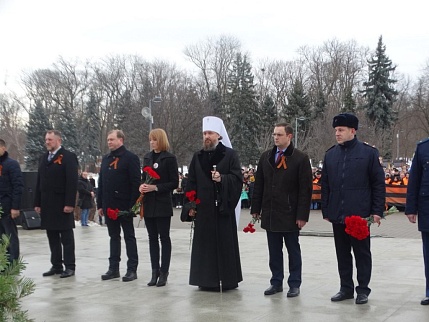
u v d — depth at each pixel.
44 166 8.31
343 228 6.53
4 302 3.29
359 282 6.47
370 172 6.36
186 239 13.33
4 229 8.73
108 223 8.07
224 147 7.24
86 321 5.71
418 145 6.45
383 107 51.00
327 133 46.44
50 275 8.37
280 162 6.86
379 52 51.25
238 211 7.64
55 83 58.06
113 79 57.62
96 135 57.56
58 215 8.23
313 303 6.43
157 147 7.70
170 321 5.68
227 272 7.12
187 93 45.94
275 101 63.84
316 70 64.81
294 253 6.91
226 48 60.91
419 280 7.89
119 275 8.19
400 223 18.98
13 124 60.38
